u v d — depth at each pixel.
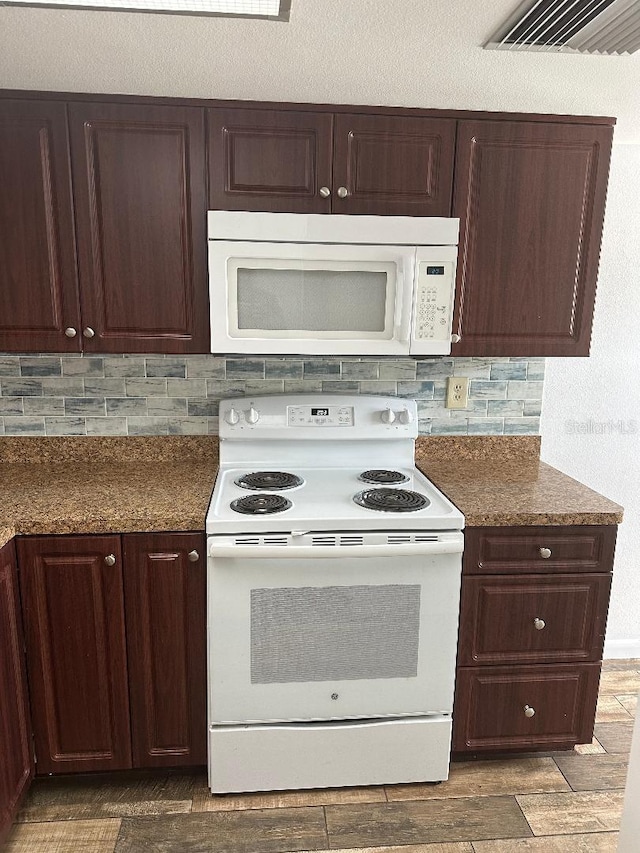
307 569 1.71
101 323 1.85
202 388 2.21
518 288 1.95
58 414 2.19
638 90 1.90
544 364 2.33
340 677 1.79
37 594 1.68
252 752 1.80
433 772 1.89
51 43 1.64
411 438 2.20
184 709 1.81
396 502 1.81
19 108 1.70
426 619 1.78
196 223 1.81
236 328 1.85
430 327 1.89
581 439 2.45
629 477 2.50
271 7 1.48
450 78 1.83
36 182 1.75
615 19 1.48
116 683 1.76
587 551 1.83
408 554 1.69
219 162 1.77
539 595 1.83
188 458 2.25
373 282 1.86
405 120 1.79
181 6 1.48
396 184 1.83
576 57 1.73
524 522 1.77
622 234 2.27
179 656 1.77
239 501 1.80
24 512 1.67
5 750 1.57
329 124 1.77
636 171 2.22
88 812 1.77
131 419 2.22
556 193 1.89
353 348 1.88
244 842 1.68
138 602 1.72
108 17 1.53
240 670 1.75
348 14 1.52
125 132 1.74
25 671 1.70
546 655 1.88
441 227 1.83
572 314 1.99
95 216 1.78
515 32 1.58
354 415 2.16
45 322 1.83
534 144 1.85
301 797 1.85
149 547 1.69
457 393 2.30
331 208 1.83
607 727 2.19
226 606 1.71
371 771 1.86
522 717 1.92
